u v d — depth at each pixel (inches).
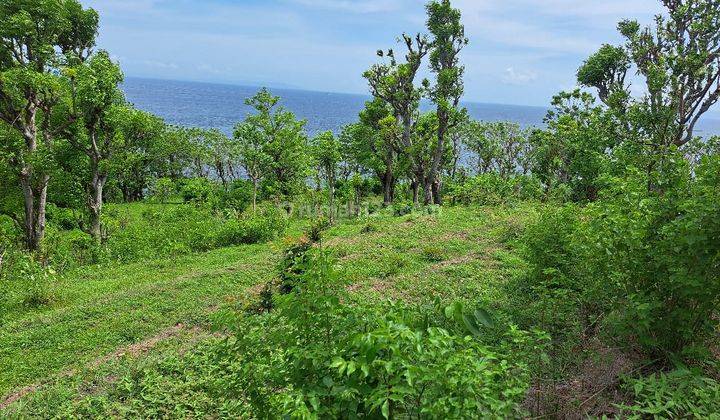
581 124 1185.4
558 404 206.7
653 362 230.5
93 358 427.2
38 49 893.8
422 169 1346.0
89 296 642.2
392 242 752.3
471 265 555.2
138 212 1640.0
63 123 992.9
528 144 1804.9
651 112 799.7
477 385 137.4
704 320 218.4
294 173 1694.1
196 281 634.2
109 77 962.7
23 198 949.8
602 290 247.6
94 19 1090.7
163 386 338.6
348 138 1635.1
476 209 1050.1
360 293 494.9
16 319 561.6
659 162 248.1
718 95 778.2
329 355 147.0
